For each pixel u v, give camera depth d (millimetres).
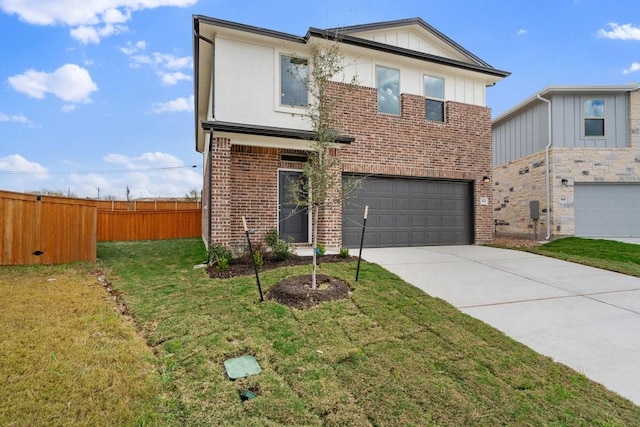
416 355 3893
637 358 3975
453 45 12000
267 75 9508
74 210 8945
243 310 5000
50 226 8531
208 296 5641
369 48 10375
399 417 2912
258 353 3873
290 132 8836
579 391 3342
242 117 9195
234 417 2861
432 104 11773
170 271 7672
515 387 3379
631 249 10305
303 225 10219
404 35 11516
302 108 9758
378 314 4910
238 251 8297
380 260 8555
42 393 2953
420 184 11508
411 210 11328
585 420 2941
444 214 11820
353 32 10562
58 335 4051
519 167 15641
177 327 4512
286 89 9766
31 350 3656
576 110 13852
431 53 11922
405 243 11180
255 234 9398
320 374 3486
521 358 3900
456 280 6930
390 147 10859
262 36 9336
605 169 13570
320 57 7156
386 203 10969
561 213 13469
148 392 3096
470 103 12242
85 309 5008
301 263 7594
